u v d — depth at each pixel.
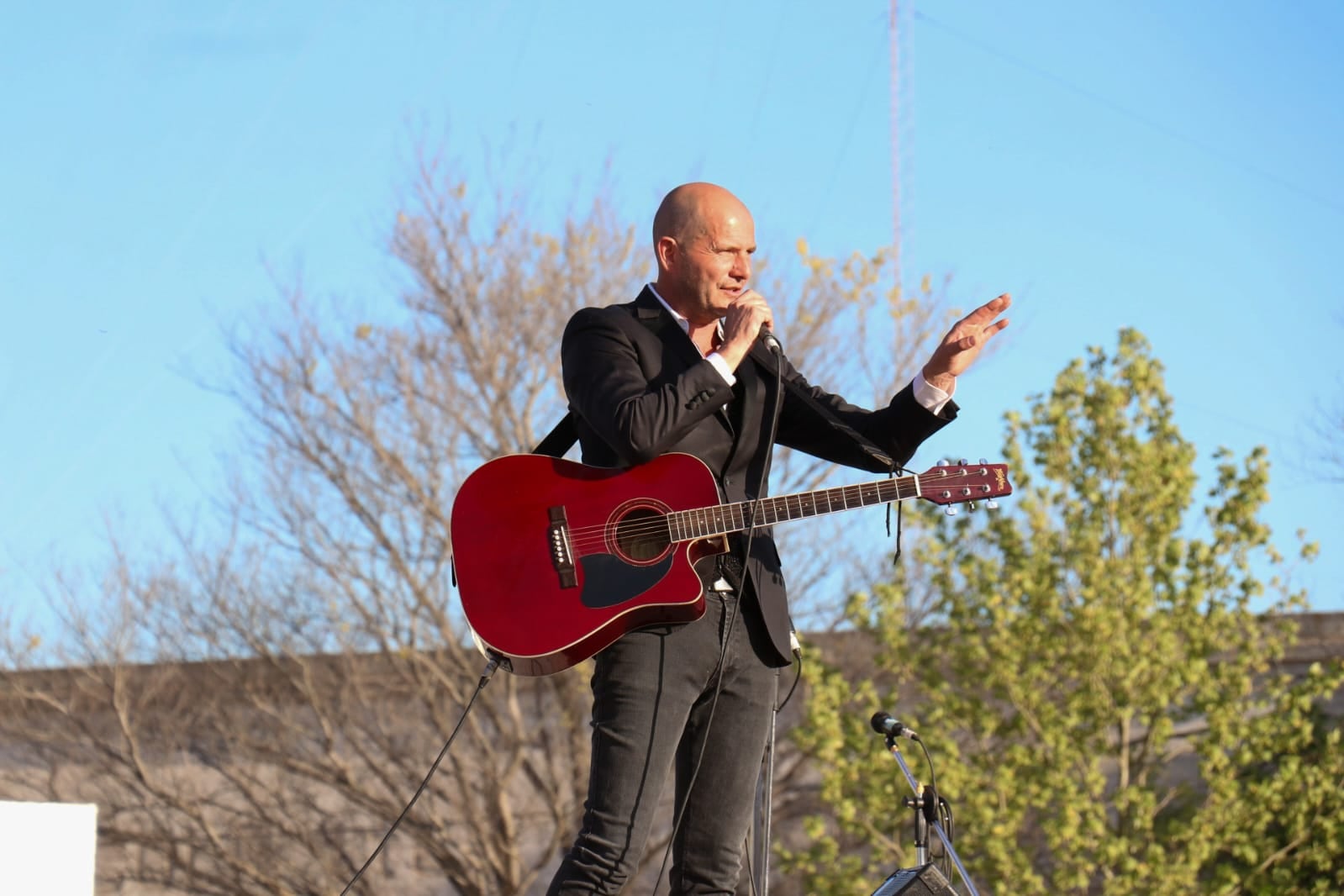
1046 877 18.44
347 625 24.12
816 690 16.80
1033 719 17.12
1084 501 17.52
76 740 24.30
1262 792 16.28
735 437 5.44
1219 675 17.12
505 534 5.33
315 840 23.91
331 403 24.67
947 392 5.51
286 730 24.16
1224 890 15.99
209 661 24.11
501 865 22.97
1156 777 18.11
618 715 5.13
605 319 5.42
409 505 24.67
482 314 25.31
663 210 5.54
